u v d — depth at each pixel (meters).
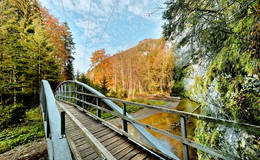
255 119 1.47
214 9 1.66
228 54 2.03
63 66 12.32
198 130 3.19
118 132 2.30
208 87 3.00
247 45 1.55
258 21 1.30
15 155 2.91
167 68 18.94
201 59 2.61
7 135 3.71
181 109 9.31
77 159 0.73
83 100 3.93
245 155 1.53
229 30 1.67
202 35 1.95
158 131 1.41
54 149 0.94
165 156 1.45
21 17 7.41
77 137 2.22
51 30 11.15
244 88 1.69
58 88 7.18
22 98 6.92
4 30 6.04
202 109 3.49
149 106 1.54
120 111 2.43
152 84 21.48
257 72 1.45
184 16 1.91
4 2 6.32
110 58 22.56
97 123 2.84
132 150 1.78
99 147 0.67
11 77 6.34
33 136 3.78
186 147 1.15
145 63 23.61
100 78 19.62
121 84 21.12
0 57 5.75
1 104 5.54
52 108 1.54
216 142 2.20
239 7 1.45
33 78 6.97
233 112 1.92
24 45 6.59
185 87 13.83
